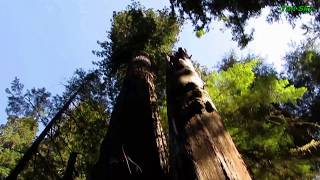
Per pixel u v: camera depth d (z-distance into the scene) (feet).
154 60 48.26
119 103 26.63
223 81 29.01
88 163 35.94
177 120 16.17
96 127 39.65
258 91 28.32
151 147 21.06
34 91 43.68
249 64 29.81
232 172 11.50
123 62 50.57
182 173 12.44
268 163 28.53
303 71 63.46
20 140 57.06
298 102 62.44
